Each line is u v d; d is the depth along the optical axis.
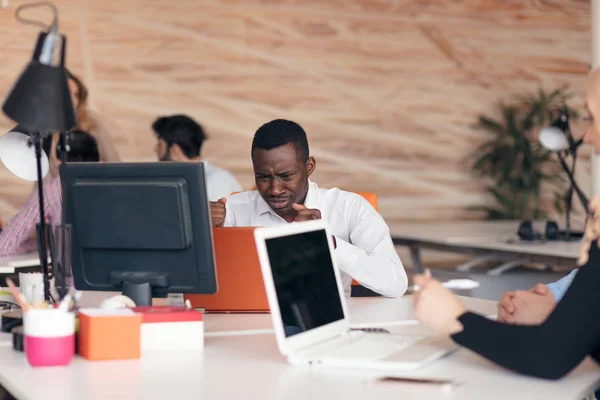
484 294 4.61
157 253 1.98
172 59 6.53
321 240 1.85
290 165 2.48
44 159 2.22
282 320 1.65
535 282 4.54
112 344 1.67
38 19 6.04
